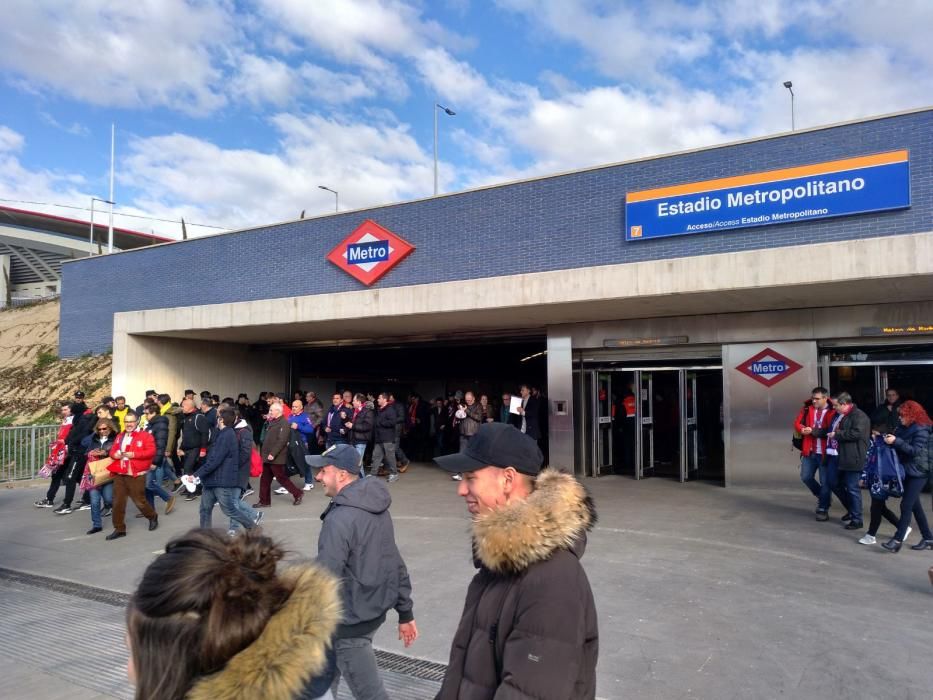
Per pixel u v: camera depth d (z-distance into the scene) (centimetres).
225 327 1491
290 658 124
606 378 1386
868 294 988
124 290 1795
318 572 143
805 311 1124
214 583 126
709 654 462
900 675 426
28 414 1845
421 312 1220
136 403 1655
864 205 916
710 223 1018
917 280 872
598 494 1116
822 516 887
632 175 1086
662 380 1352
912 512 748
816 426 889
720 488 1167
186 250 1630
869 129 921
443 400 1689
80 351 1942
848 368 1114
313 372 2091
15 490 1345
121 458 893
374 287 1320
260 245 1492
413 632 371
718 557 712
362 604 342
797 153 965
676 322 1235
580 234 1124
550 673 167
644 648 474
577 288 1067
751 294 994
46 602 623
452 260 1242
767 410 1151
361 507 353
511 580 183
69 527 975
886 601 568
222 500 811
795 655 459
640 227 1070
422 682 435
